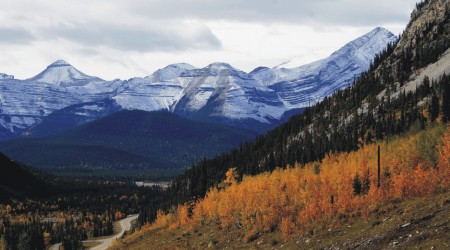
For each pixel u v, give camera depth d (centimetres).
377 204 10375
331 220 10812
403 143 15925
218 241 13575
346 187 12950
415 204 9438
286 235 11231
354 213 10531
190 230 16425
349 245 8850
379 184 11650
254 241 12275
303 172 17950
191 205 19575
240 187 17775
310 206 11781
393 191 10894
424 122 18925
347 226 10075
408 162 13525
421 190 10312
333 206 11369
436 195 9769
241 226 13900
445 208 8638
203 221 16875
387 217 9394
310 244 10012
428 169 12606
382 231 8775
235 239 13125
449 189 10038
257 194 15725
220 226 15012
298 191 14875
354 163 15375
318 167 19138
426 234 7931
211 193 18938
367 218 9912
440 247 7369
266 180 17238
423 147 14188
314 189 14062
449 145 12562
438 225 8081
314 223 11150
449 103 18288
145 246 16612
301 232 11000
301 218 11825
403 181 10756
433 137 14788
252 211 14388
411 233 8194
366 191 12456
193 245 14312
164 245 15500
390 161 13962
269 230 12538
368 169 13162
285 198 14262
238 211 15662
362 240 8806
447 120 18012
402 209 9462
